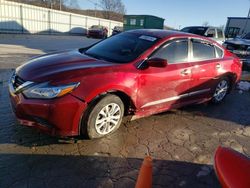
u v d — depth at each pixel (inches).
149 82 142.6
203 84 183.2
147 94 145.0
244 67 388.5
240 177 65.1
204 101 196.4
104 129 132.2
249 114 201.8
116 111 134.6
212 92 199.3
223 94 214.7
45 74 119.3
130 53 149.5
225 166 68.9
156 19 911.0
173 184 106.4
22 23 925.8
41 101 112.3
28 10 936.3
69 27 1180.5
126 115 147.2
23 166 106.3
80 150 121.4
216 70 190.2
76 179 102.3
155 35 161.6
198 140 146.6
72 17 1179.3
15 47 462.6
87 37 1026.7
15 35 794.2
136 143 134.0
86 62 137.0
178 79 159.3
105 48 164.1
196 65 171.3
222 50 200.7
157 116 173.2
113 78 126.3
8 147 117.6
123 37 171.2
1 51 388.2
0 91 188.9
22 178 99.6
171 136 147.3
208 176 114.0
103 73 125.5
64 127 117.2
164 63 136.9
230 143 147.6
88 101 118.4
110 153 122.0
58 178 101.7
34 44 556.1
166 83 152.6
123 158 119.4
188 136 150.0
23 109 114.8
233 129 168.4
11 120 143.3
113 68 131.5
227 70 201.6
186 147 136.9
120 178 105.7
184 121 171.2
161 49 152.6
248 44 414.6
